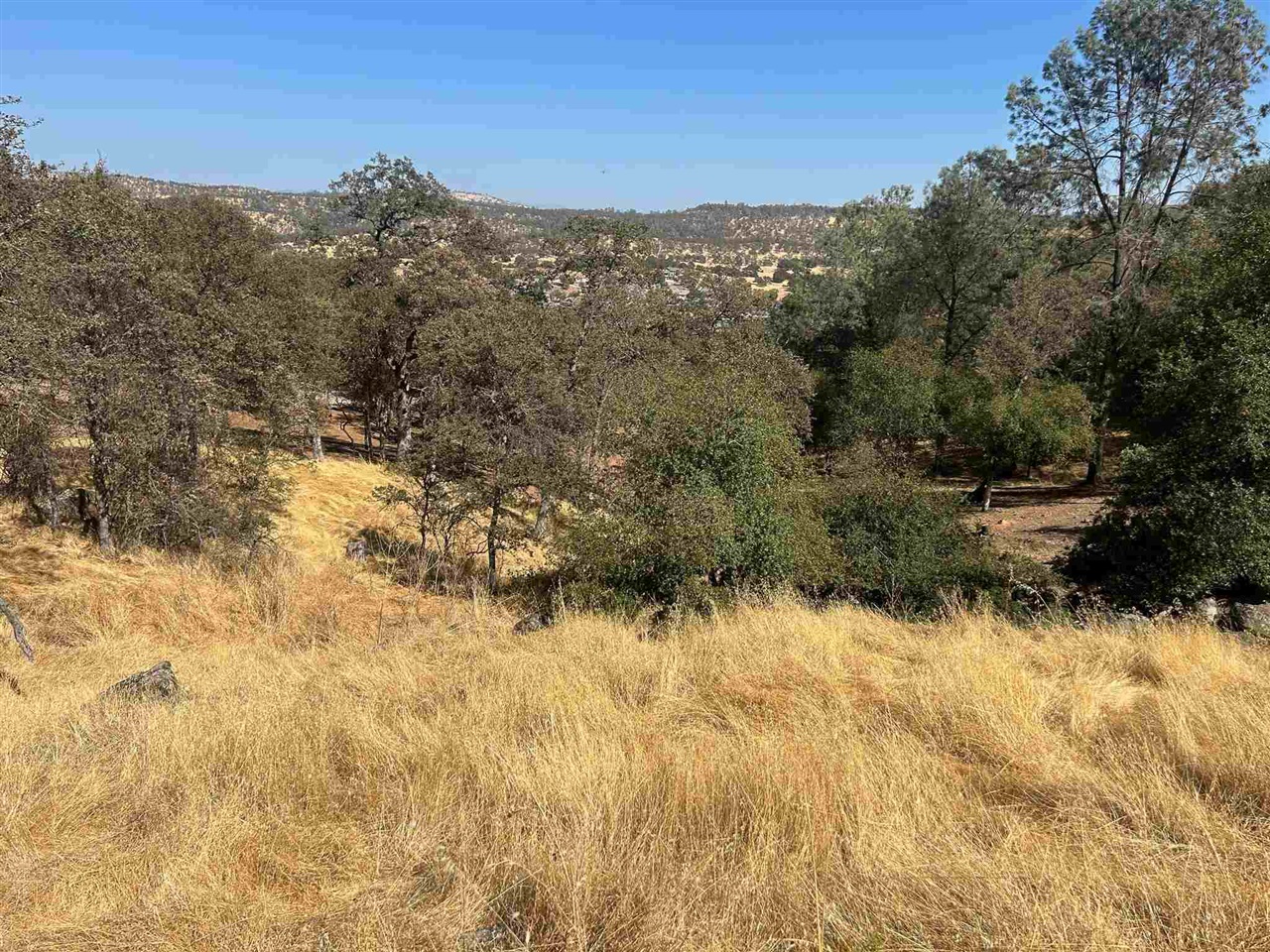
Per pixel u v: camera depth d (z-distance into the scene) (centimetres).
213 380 1512
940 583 1155
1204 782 360
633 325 2470
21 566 1217
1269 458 1125
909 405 2659
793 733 422
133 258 1283
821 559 1160
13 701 615
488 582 1630
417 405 2316
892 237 3875
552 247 2470
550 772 364
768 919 267
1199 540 1102
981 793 364
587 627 752
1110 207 2919
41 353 982
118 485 1419
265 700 548
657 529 1089
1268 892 264
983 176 3141
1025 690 470
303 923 284
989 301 3397
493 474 1652
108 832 356
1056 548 1898
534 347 1859
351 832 348
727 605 938
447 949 262
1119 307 2616
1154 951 244
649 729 441
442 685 564
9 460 1303
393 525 2075
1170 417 1357
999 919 255
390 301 2534
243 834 343
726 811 335
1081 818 327
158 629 1063
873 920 264
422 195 3412
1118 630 657
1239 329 1248
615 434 1531
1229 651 589
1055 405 2339
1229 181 2497
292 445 2359
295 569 1472
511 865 303
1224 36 2442
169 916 288
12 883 312
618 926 264
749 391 1349
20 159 969
